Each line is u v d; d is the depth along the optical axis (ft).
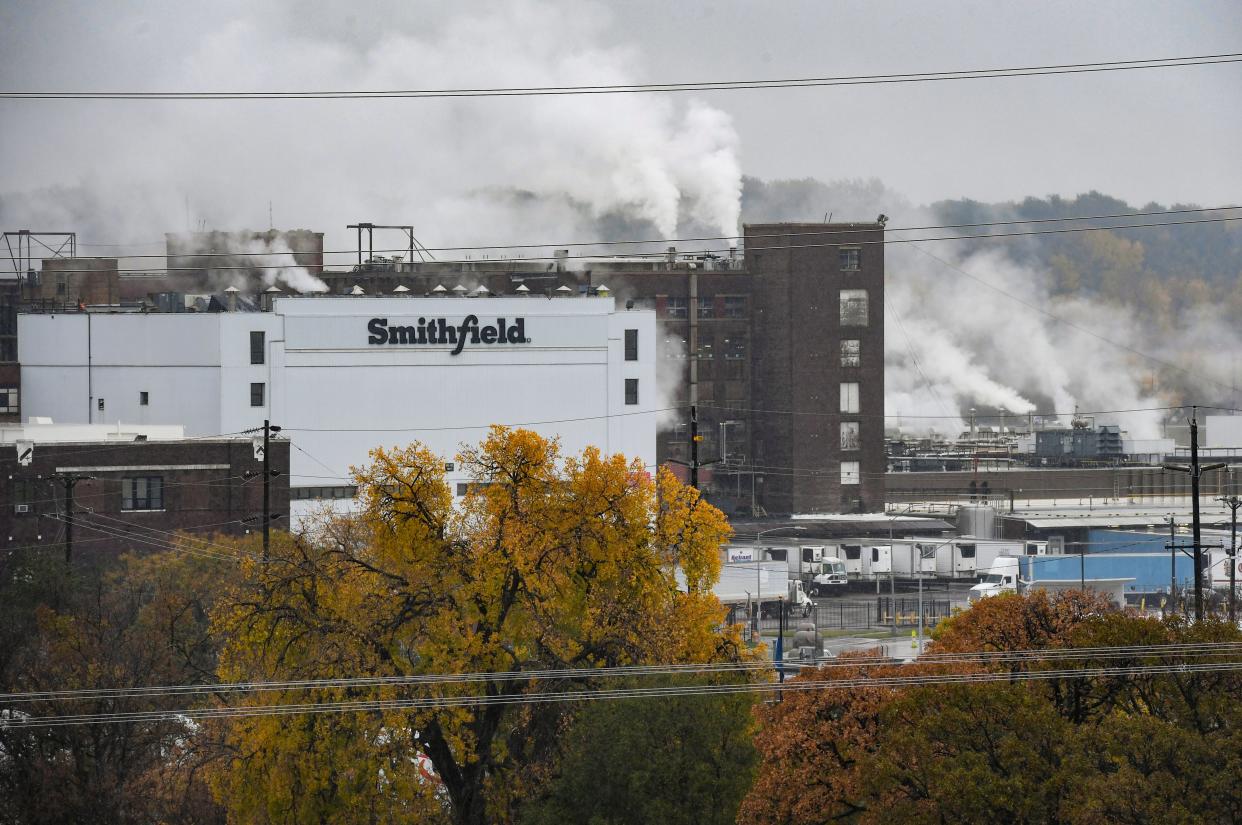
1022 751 481.05
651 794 543.39
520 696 603.26
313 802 595.47
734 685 599.16
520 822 593.83
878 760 505.25
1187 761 461.78
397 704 576.20
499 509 652.07
